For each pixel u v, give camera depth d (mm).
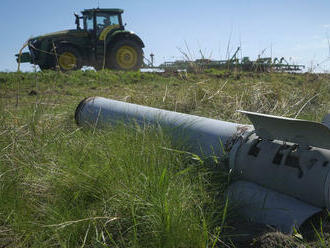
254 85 6828
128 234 2326
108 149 3260
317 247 2244
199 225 2365
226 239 2391
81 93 8398
